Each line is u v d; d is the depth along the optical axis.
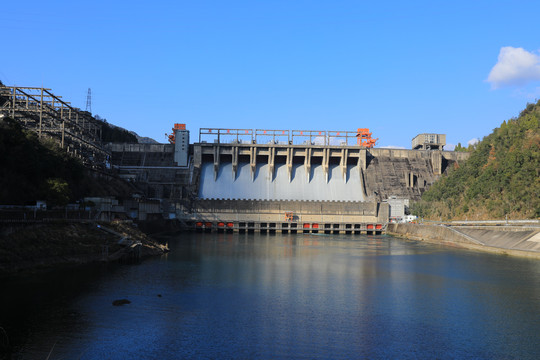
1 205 79.25
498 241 117.31
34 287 56.66
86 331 42.00
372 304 55.53
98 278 64.44
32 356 35.81
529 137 159.38
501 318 49.81
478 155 180.00
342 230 190.88
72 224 84.19
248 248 117.56
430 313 51.62
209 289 61.88
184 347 39.34
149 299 54.66
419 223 168.50
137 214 135.88
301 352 38.94
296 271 79.06
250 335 43.00
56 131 128.00
